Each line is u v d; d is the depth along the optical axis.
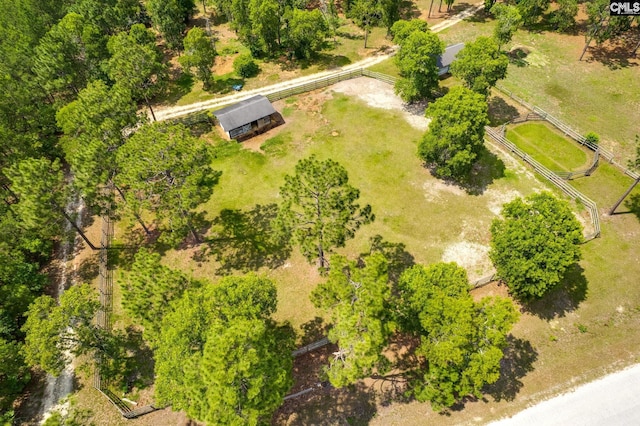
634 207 51.22
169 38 80.81
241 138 63.34
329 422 35.88
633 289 43.84
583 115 64.81
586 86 70.38
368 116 65.56
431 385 33.66
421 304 33.94
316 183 36.75
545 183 54.62
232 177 57.44
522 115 65.19
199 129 65.62
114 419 36.72
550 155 58.47
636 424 35.19
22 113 55.81
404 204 52.50
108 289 46.19
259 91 73.75
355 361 28.28
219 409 25.59
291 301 43.88
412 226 50.12
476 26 87.88
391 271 45.94
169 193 41.50
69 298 34.84
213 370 25.39
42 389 39.09
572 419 35.59
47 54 62.41
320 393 37.53
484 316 33.28
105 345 37.22
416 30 63.91
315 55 82.06
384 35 87.50
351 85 72.62
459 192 53.72
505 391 37.47
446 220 50.59
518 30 85.69
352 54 82.06
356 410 36.53
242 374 26.31
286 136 63.06
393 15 80.44
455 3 97.75
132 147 42.81
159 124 46.19
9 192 52.00
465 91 51.84
